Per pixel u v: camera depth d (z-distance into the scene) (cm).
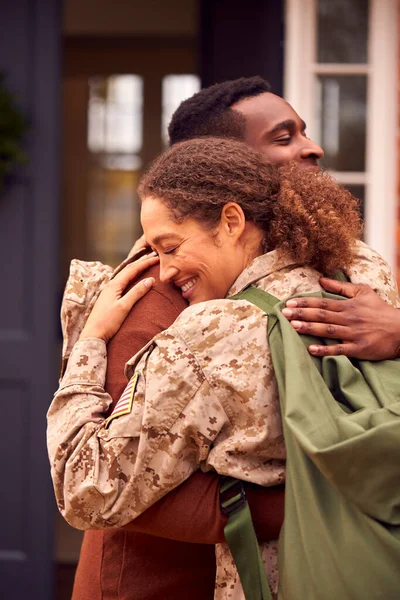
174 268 168
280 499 160
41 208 425
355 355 159
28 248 427
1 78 423
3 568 428
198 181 164
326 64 392
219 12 417
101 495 154
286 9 387
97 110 777
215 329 156
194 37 748
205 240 166
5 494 429
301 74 391
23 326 428
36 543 427
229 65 418
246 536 154
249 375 154
